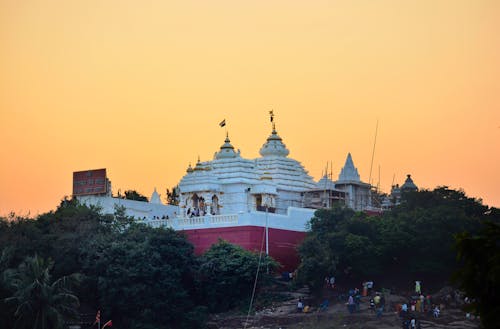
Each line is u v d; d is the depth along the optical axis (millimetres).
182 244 110875
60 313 99875
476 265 43375
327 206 137000
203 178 131375
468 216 118125
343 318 102062
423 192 126312
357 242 108562
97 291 106875
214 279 109250
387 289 109062
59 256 109062
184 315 105188
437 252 110000
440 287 109500
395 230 110812
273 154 144125
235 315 107312
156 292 104812
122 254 106750
